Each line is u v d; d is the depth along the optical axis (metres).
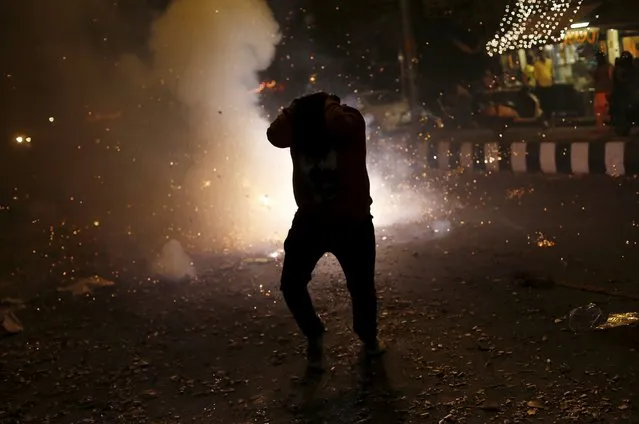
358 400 4.08
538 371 4.21
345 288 6.19
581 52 16.69
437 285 6.06
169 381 4.63
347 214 4.39
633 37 15.09
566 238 7.28
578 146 10.81
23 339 5.67
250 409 4.12
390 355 4.68
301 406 4.09
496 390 4.03
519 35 16.12
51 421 4.20
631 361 4.20
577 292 5.54
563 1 15.25
